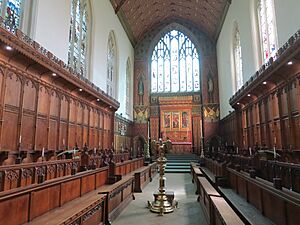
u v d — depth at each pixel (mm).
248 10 13992
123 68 22016
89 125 12828
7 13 8180
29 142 7926
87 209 4371
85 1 14578
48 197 4348
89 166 7906
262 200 4957
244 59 15047
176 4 23516
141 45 27031
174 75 26422
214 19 22219
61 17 10969
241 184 6961
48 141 8984
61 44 10898
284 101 8555
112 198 6281
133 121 25453
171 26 26891
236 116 14992
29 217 3697
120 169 10570
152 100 25875
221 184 8914
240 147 14445
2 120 6766
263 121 10625
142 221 6117
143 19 23922
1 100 6773
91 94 11805
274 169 7496
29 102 7996
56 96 9695
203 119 24516
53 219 3490
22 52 6773
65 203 5070
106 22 17281
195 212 7008
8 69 7086
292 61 6938
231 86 18547
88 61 14484
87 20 14859
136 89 26125
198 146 23859
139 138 25172
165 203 7234
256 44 13258
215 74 25250
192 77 26094
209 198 5523
